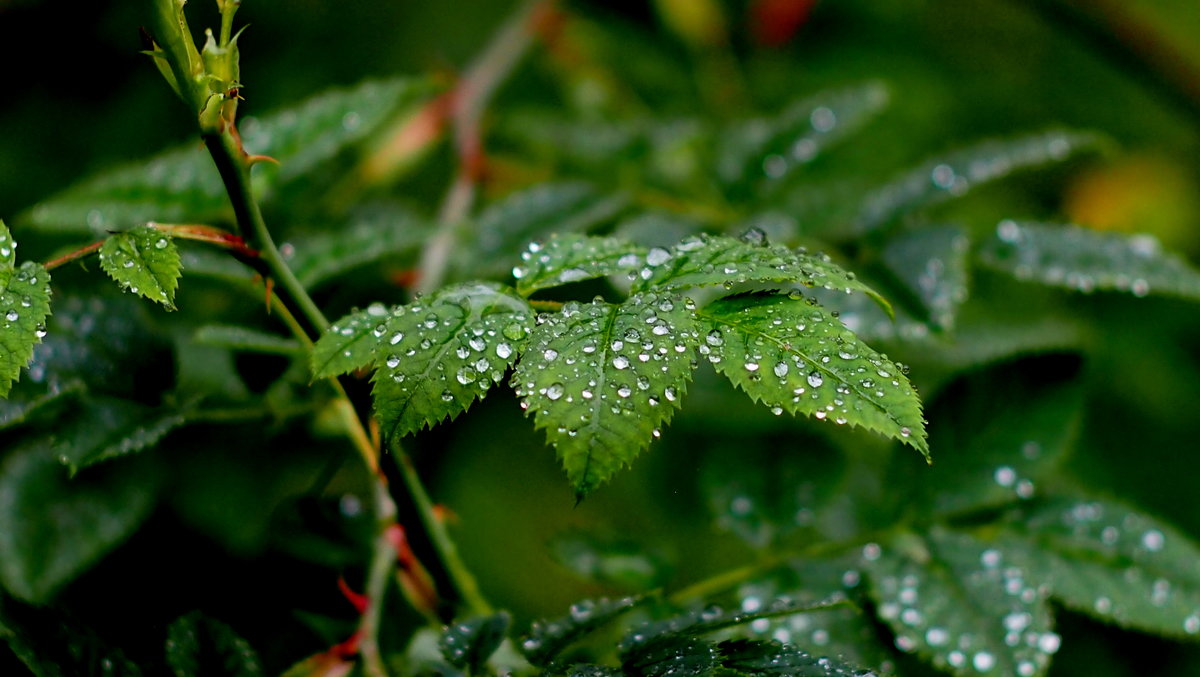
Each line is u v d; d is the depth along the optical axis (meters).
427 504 0.70
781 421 0.84
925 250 0.77
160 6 0.65
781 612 0.67
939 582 0.72
